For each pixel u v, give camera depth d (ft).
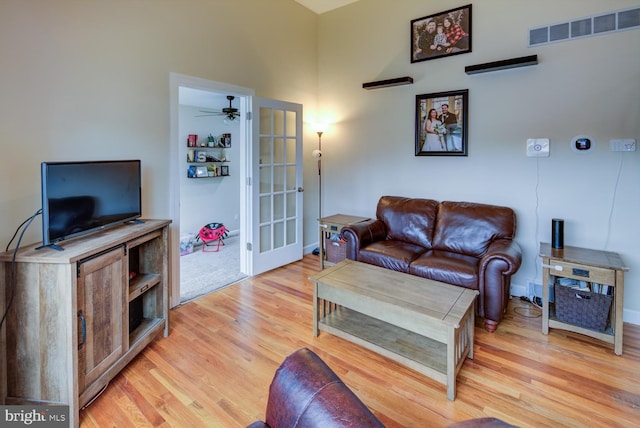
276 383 3.76
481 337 8.45
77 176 6.39
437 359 6.88
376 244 11.19
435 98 12.03
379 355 7.68
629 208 9.08
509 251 8.68
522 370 7.11
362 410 3.14
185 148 18.03
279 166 13.65
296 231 14.58
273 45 13.00
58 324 5.46
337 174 15.19
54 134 7.36
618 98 9.04
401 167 13.17
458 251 10.61
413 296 7.26
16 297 5.54
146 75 9.08
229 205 20.34
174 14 9.66
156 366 7.22
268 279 12.50
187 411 5.97
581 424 5.66
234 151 20.43
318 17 15.10
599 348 7.94
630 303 9.21
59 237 5.98
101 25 8.10
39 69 7.07
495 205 11.00
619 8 8.87
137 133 8.96
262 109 12.76
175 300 10.12
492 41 10.80
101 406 6.06
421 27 12.22
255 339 8.32
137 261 8.50
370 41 13.57
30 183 7.01
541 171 10.27
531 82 10.21
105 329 6.31
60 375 5.51
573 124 9.68
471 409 6.02
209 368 7.17
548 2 9.83
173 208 9.95
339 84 14.65
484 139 11.18
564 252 8.89
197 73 10.36
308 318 9.42
